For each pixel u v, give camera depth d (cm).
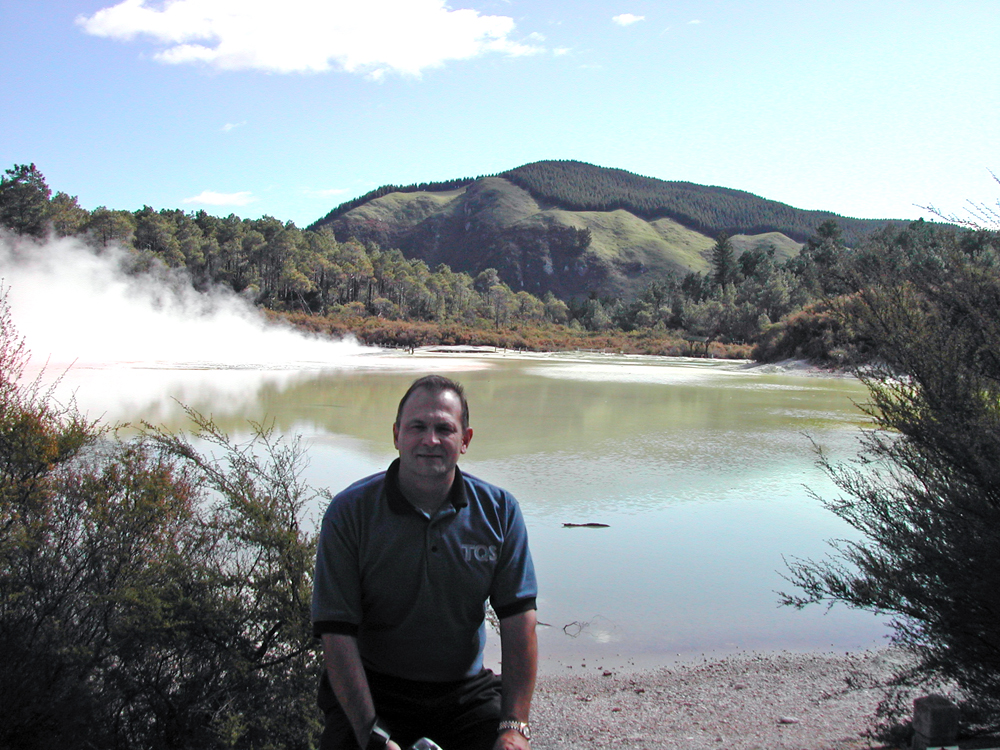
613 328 14688
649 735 520
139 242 10694
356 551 240
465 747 243
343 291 13450
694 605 817
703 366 6284
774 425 2350
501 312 14525
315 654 418
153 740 374
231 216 15225
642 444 1916
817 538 1084
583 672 654
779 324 6119
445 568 239
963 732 421
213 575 421
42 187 7869
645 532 1102
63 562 419
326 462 1517
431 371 4597
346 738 239
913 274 448
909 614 440
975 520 402
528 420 2361
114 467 448
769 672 655
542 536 1076
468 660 252
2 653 356
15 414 440
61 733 344
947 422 414
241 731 367
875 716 539
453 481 245
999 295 423
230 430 1880
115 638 383
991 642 399
